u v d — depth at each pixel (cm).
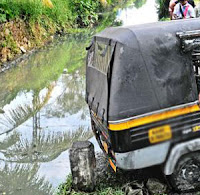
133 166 411
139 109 397
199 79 443
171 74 406
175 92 408
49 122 773
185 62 413
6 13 1468
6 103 921
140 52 398
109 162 496
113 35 428
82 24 2525
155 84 401
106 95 410
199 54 423
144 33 406
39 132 718
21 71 1266
